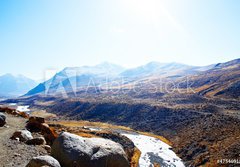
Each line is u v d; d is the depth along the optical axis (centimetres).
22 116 4806
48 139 3028
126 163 1975
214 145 5697
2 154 2030
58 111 17662
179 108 10594
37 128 3347
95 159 1811
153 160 5772
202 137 6581
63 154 1792
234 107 9619
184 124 8694
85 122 11838
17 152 2145
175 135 8144
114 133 7244
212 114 8300
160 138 8262
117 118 12412
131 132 9388
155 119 10562
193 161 5488
